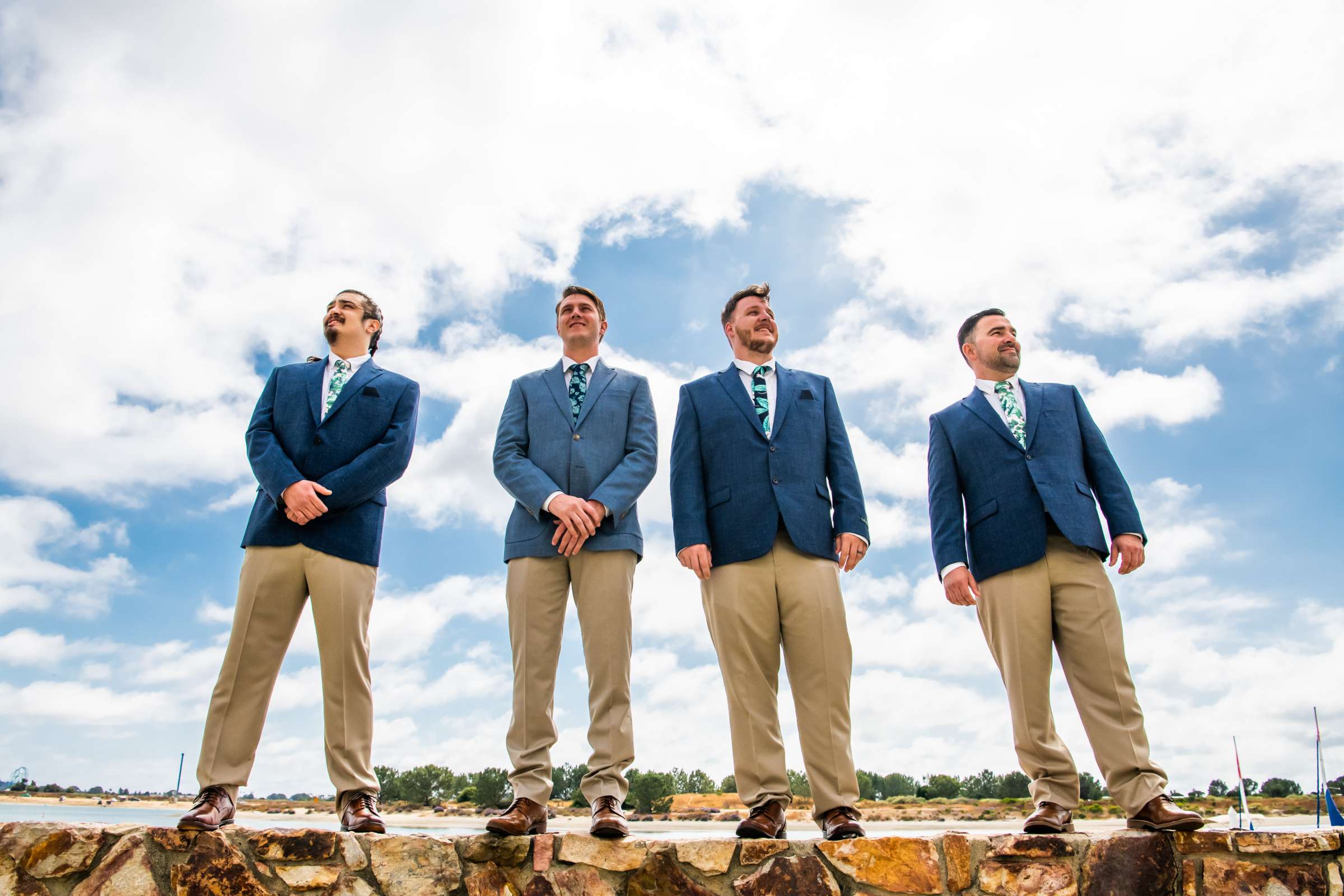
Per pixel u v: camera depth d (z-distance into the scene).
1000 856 3.09
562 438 3.91
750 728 3.49
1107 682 3.53
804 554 3.71
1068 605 3.67
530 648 3.52
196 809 3.03
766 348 4.13
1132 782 3.39
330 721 3.46
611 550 3.61
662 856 3.09
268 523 3.56
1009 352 4.14
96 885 2.80
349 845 2.97
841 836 3.23
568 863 3.09
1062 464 3.88
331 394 3.96
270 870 2.90
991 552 3.82
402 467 3.84
